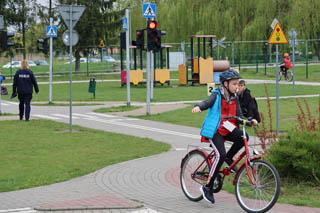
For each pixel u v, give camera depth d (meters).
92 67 60.94
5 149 12.40
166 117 19.36
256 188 6.67
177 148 12.41
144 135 14.87
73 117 20.11
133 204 7.12
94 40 57.38
